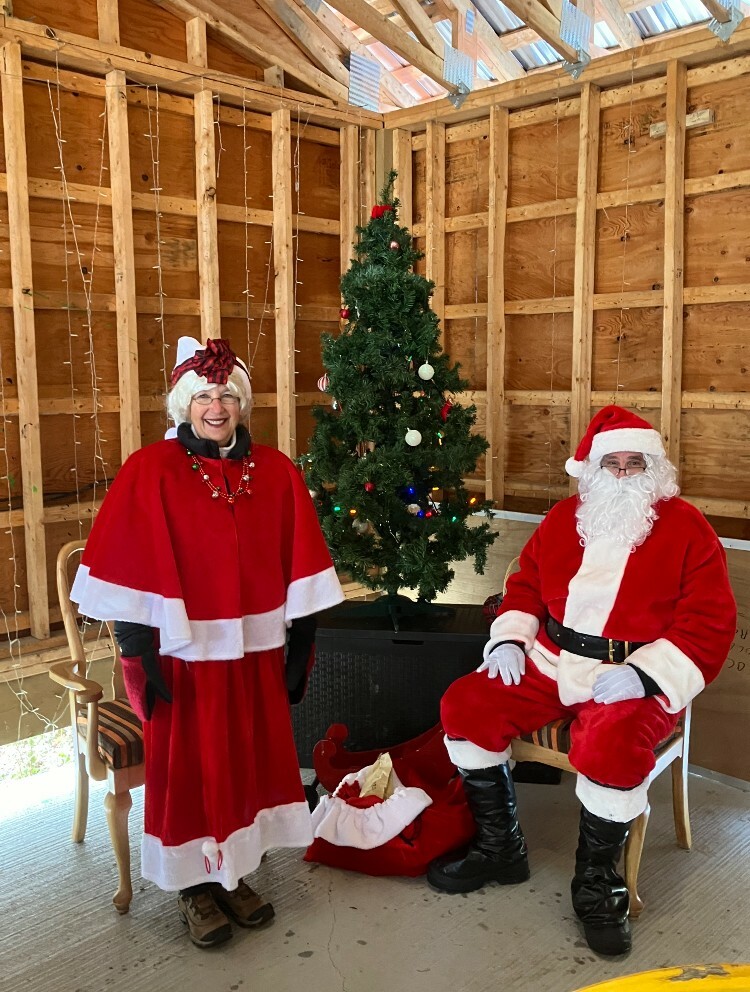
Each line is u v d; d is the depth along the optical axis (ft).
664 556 7.81
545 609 8.66
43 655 10.53
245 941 7.20
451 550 10.12
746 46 10.08
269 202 12.99
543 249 12.48
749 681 9.82
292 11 12.40
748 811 9.43
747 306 10.53
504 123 12.50
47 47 10.06
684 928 7.34
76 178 10.87
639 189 11.27
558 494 12.58
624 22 13.70
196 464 7.20
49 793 10.03
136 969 6.86
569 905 7.68
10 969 6.86
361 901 7.78
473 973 6.77
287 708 7.55
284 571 7.61
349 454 10.20
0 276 10.30
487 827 7.93
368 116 13.60
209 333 12.13
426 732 9.70
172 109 11.69
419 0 12.73
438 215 13.47
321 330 13.91
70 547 8.56
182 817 6.98
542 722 7.91
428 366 9.67
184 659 6.96
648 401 11.48
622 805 6.97
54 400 10.85
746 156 10.37
